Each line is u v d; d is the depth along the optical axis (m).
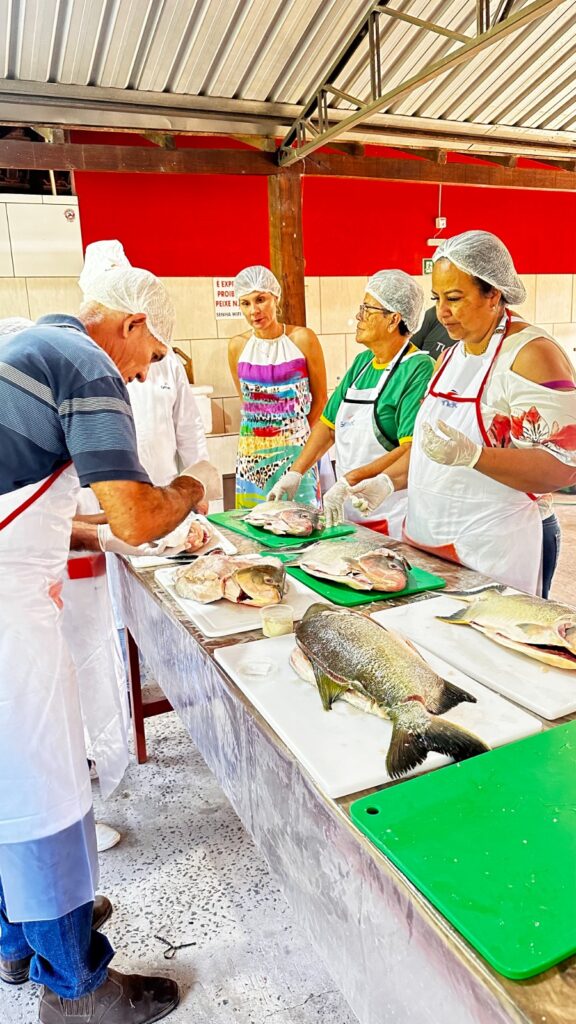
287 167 4.27
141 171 3.88
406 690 1.02
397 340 2.35
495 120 4.81
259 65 3.79
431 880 0.70
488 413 1.71
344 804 0.86
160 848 2.01
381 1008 0.82
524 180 5.25
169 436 2.58
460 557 1.82
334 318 5.56
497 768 0.89
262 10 3.46
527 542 1.80
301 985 1.54
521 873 0.71
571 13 3.90
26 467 1.15
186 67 3.68
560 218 6.41
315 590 1.61
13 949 1.59
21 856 1.23
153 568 1.86
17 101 3.52
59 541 1.28
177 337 4.95
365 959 0.84
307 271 5.37
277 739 1.02
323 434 2.70
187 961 1.62
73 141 4.39
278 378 3.17
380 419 2.36
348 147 4.52
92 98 3.67
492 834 0.77
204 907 1.78
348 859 0.83
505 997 0.58
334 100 4.10
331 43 3.75
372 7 3.25
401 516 2.40
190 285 4.91
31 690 1.21
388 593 1.56
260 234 5.09
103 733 1.98
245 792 1.20
